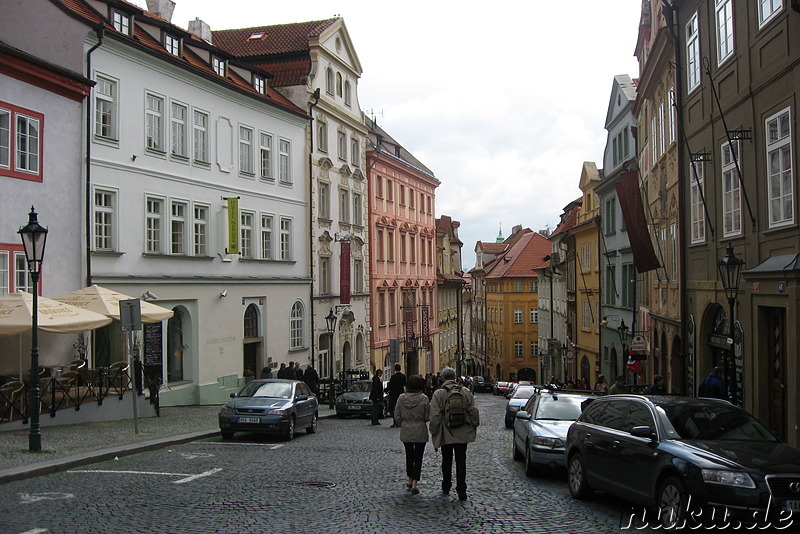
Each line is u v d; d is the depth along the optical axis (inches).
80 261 951.0
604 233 1664.6
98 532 340.8
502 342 3563.0
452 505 426.0
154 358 1105.4
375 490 473.1
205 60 1275.8
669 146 1031.0
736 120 723.4
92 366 965.8
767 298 631.2
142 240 1082.1
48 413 742.5
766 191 649.0
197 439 748.6
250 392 816.3
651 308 1234.6
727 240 753.6
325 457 635.5
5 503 399.5
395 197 2247.8
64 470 519.8
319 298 1651.1
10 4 871.7
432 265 2669.8
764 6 649.0
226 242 1290.6
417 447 466.6
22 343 852.6
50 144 900.6
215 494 442.3
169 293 1140.5
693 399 415.5
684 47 916.0
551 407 603.2
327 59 1715.1
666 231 1072.8
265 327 1425.9
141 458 595.5
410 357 2418.8
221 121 1290.6
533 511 411.2
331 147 1740.9
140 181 1077.8
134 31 1097.4
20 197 853.8
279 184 1486.2
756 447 363.6
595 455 428.5
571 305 2132.1
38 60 867.4
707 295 822.5
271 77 1472.7
